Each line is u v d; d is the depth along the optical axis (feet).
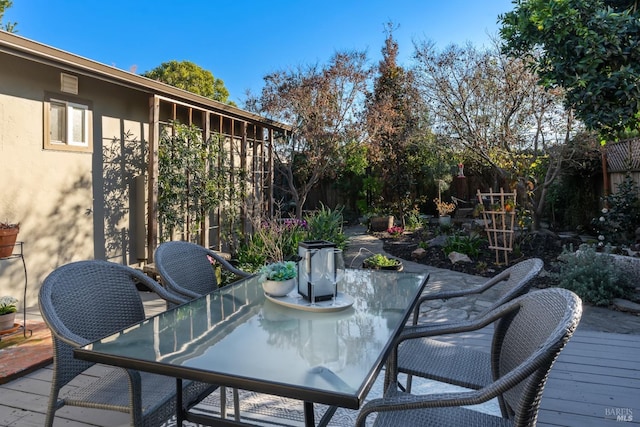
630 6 15.21
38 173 13.93
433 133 26.53
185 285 8.15
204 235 19.62
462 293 7.66
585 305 13.55
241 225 22.91
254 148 24.57
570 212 29.32
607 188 24.34
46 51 12.02
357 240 30.04
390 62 34.78
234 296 6.95
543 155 24.11
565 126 22.75
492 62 22.90
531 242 22.47
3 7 34.45
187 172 18.29
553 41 14.40
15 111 13.20
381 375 8.75
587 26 13.53
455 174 36.83
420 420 4.87
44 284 5.61
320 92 29.94
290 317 5.83
